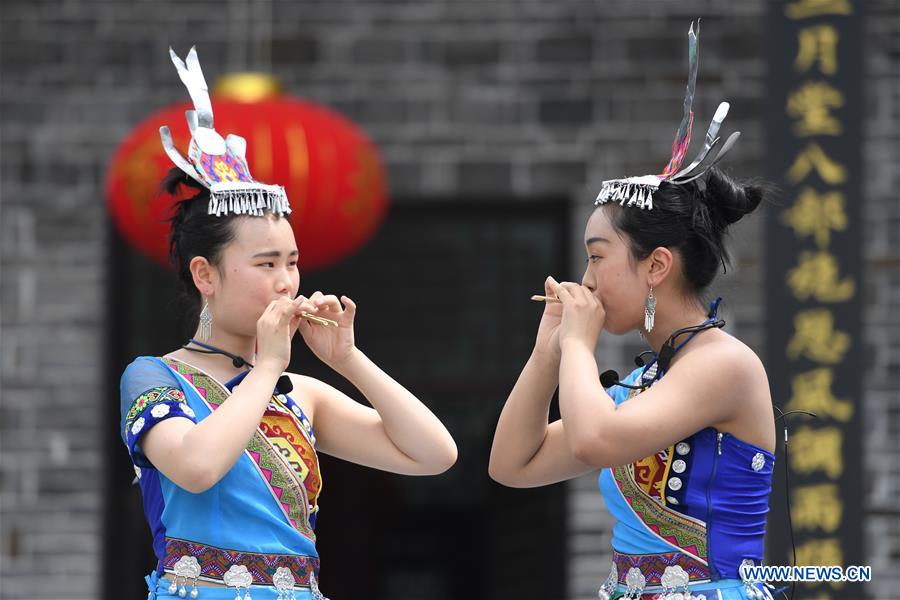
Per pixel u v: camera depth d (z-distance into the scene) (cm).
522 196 2100
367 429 1016
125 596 2084
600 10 2078
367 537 2367
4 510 2041
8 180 2070
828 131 1883
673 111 2067
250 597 912
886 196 2039
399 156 2080
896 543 1994
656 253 943
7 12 2084
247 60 1981
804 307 1880
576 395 907
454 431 2234
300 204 1490
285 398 970
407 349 2183
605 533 2055
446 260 2172
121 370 2117
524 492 2219
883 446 2011
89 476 2052
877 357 2023
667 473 940
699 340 945
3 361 2055
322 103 2077
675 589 931
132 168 1484
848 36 1881
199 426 876
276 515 930
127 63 2080
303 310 923
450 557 2322
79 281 2066
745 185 1010
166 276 2136
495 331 2173
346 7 2083
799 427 1872
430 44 2083
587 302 952
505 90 2080
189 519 920
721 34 2064
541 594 2188
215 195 934
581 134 2077
